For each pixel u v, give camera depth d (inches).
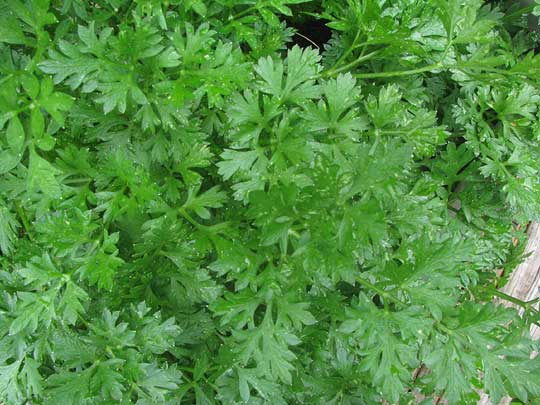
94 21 13.6
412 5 15.1
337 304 15.3
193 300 15.3
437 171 17.2
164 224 14.5
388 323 14.4
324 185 13.5
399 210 15.6
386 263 14.7
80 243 14.2
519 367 14.7
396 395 14.2
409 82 16.6
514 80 15.7
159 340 14.6
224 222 15.2
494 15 17.5
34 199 14.2
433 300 14.5
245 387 15.0
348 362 16.1
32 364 14.6
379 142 15.6
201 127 15.5
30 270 13.9
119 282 15.0
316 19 18.2
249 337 14.4
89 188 15.4
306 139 15.0
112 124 14.7
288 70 14.7
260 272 15.0
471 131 16.6
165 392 14.6
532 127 16.6
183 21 14.7
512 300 17.7
